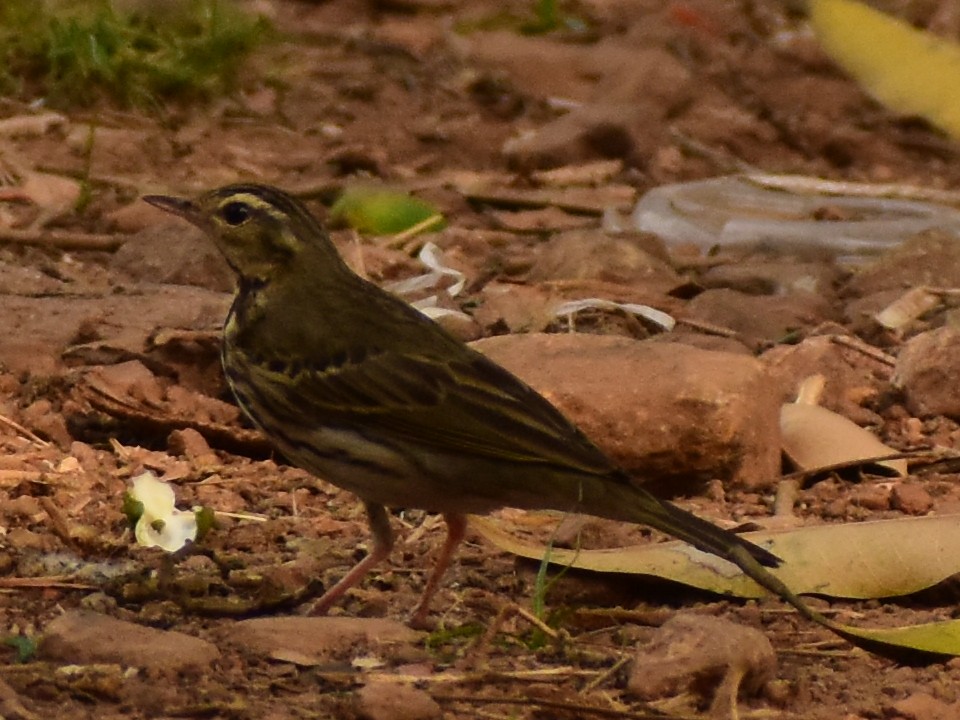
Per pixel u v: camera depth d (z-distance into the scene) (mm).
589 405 12023
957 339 14242
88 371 13203
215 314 14500
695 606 10320
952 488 12586
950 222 20031
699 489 12312
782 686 9055
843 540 10570
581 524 10945
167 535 10797
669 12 28938
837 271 18016
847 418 13945
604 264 17141
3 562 10273
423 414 9578
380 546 10031
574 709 8594
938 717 8859
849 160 24766
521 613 9438
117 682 8547
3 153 19922
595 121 22781
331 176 21219
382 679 8852
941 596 10570
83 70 22078
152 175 20344
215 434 12602
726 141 24891
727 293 16766
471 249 18375
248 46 24156
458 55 26797
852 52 11938
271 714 8422
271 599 9922
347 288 10172
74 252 17125
